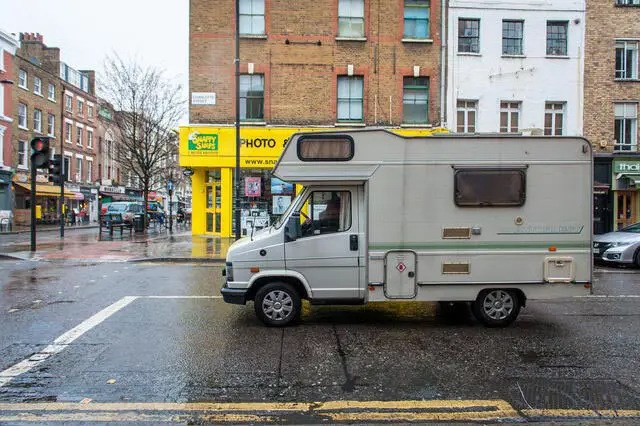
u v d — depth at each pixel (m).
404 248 6.22
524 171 6.22
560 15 18.83
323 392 4.10
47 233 26.31
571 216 6.25
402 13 18.62
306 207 6.30
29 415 3.60
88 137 44.19
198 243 17.33
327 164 6.20
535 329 6.27
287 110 18.47
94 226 35.66
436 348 5.42
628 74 19.33
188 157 18.39
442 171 6.21
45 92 36.06
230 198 18.75
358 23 18.70
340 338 5.80
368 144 6.20
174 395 4.01
